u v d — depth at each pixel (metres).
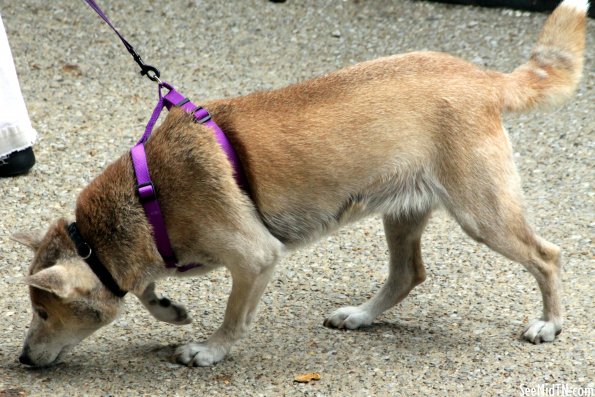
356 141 6.15
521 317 6.87
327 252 8.07
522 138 10.08
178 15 13.49
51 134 10.12
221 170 5.88
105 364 6.24
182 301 7.23
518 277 7.52
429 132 6.24
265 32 13.00
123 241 5.84
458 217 6.33
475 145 6.23
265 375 6.08
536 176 9.30
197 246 5.94
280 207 6.13
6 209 8.61
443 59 6.47
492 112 6.32
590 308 6.93
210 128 5.97
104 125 10.36
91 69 11.81
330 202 6.25
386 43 12.57
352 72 6.37
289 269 7.77
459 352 6.35
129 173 5.95
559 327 6.50
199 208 5.85
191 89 11.27
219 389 5.90
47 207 8.67
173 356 6.26
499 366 6.12
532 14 13.13
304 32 12.99
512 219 6.32
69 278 5.64
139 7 13.73
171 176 5.86
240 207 5.92
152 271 5.97
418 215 6.71
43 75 11.59
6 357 6.31
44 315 5.97
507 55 11.95
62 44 12.48
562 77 6.62
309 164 6.10
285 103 6.16
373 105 6.20
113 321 6.41
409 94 6.23
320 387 5.90
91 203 5.92
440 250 8.04
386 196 6.35
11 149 8.98
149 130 6.19
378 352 6.39
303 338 6.64
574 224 8.36
